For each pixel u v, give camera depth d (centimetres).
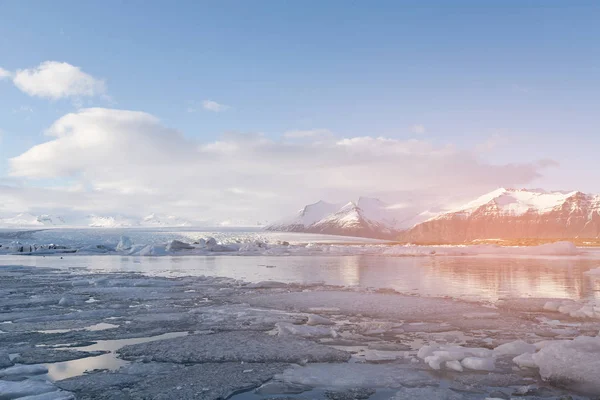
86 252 5675
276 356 848
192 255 5112
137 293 1772
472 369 768
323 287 1912
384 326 1095
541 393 655
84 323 1187
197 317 1251
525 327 1093
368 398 647
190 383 708
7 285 2073
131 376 743
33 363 830
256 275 2511
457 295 1630
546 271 2653
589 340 820
